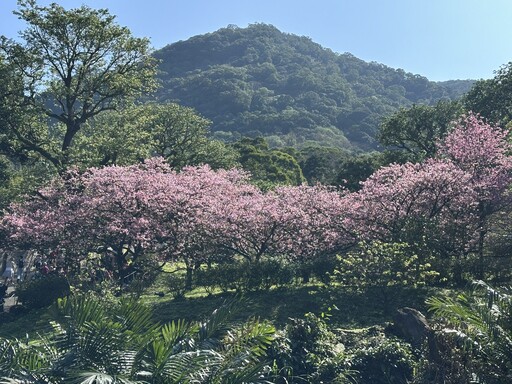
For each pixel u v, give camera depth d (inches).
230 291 778.8
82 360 266.7
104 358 267.9
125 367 266.2
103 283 700.0
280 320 608.7
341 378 405.1
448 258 744.3
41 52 1250.0
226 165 1851.6
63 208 1009.5
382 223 856.9
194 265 974.4
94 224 965.2
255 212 883.4
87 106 1311.5
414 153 1701.5
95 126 1459.2
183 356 273.7
